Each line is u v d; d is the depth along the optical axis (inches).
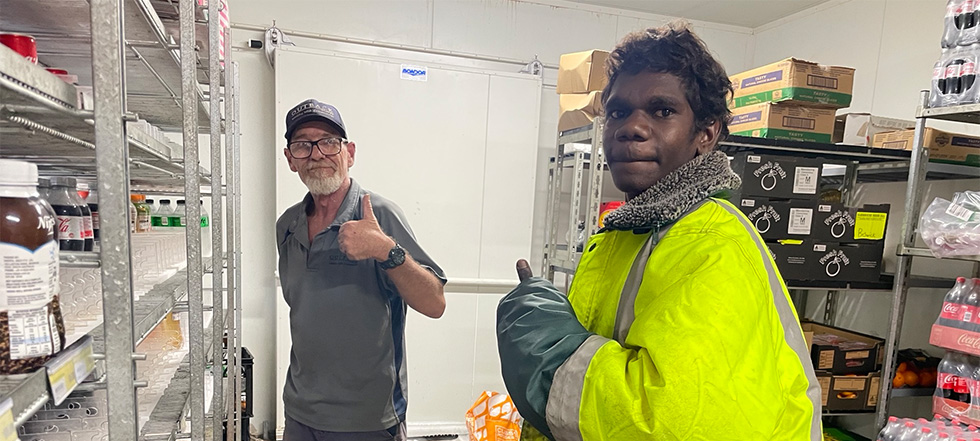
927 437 67.8
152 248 53.2
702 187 30.7
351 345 58.9
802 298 115.6
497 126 114.0
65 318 35.0
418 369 113.9
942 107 70.8
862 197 110.3
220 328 53.1
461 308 115.0
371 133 107.3
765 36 133.9
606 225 35.1
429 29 115.9
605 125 34.9
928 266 95.3
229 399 75.4
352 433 59.1
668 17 130.0
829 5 115.1
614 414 24.8
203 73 75.4
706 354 23.5
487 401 87.0
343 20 110.9
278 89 101.8
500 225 116.3
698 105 31.9
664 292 27.2
